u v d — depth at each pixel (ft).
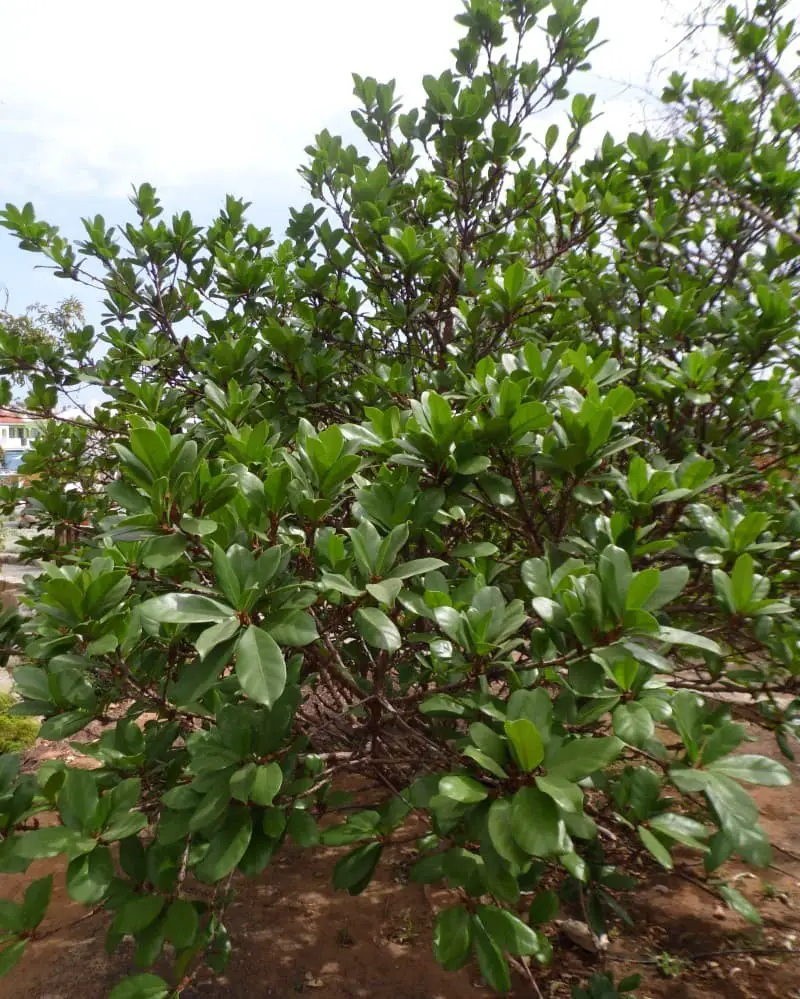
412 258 13.06
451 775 5.14
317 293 14.92
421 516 7.26
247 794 5.45
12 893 11.12
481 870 5.77
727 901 7.13
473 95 14.35
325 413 13.64
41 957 9.53
